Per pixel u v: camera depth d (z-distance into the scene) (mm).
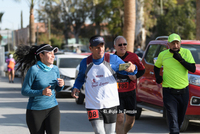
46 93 4949
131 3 16172
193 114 7852
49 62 5227
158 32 45219
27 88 5094
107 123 5363
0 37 65125
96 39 5105
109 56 5289
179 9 43750
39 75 5176
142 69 6715
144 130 8617
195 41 9484
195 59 8680
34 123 5082
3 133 8117
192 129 8656
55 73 5367
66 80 15047
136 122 9805
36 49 5664
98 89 5227
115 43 6758
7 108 12148
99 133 5195
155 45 9672
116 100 5312
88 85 5301
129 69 5156
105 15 57344
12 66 23906
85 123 9484
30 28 35625
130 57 6688
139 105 9641
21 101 14211
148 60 9711
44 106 5109
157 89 8867
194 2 44250
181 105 6543
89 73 5258
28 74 5156
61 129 8633
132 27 16266
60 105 13281
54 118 5152
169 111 6387
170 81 6457
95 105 5238
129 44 16250
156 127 9023
